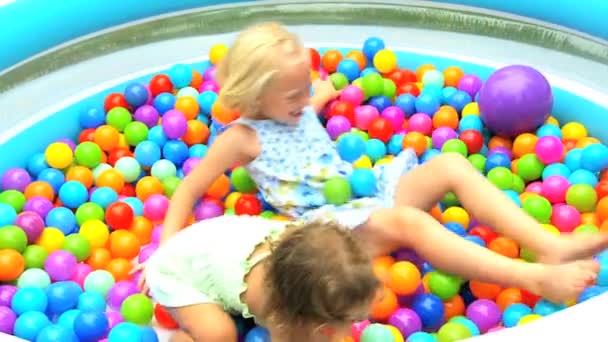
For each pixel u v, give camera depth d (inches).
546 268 59.1
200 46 98.9
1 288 65.9
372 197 71.0
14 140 81.1
